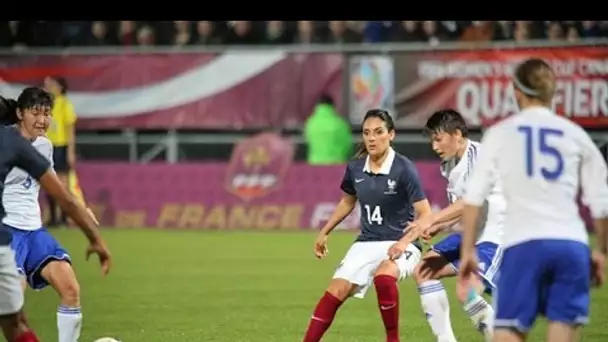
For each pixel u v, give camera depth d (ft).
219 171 260.42
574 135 75.00
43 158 78.95
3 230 81.35
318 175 254.47
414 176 100.58
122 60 258.57
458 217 97.25
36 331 127.03
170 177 262.26
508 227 74.79
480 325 99.45
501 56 240.32
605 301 148.87
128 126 259.60
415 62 244.63
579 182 81.00
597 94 236.02
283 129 258.98
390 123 101.76
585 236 74.49
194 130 264.11
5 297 82.23
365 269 100.37
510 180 74.54
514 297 73.46
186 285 167.53
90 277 177.06
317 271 184.24
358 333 124.16
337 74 250.16
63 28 278.87
